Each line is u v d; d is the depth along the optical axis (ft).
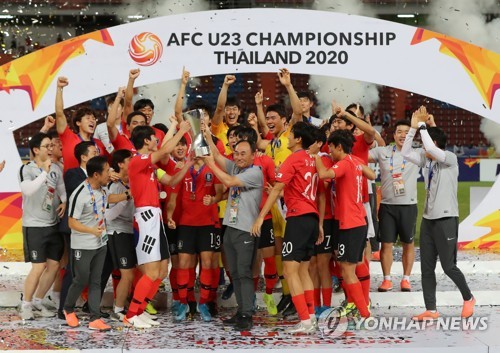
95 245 24.45
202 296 26.07
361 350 22.04
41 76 35.86
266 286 26.89
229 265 24.99
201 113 25.12
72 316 25.00
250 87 43.70
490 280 30.86
